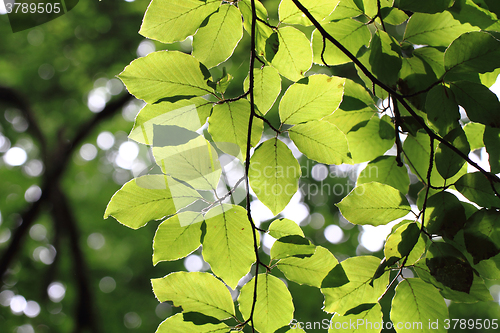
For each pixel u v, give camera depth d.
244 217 1.23
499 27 1.24
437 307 1.26
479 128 1.31
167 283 1.24
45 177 4.36
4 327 4.67
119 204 1.21
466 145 1.24
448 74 1.23
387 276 1.26
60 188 4.81
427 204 1.24
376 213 1.26
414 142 1.30
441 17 1.26
